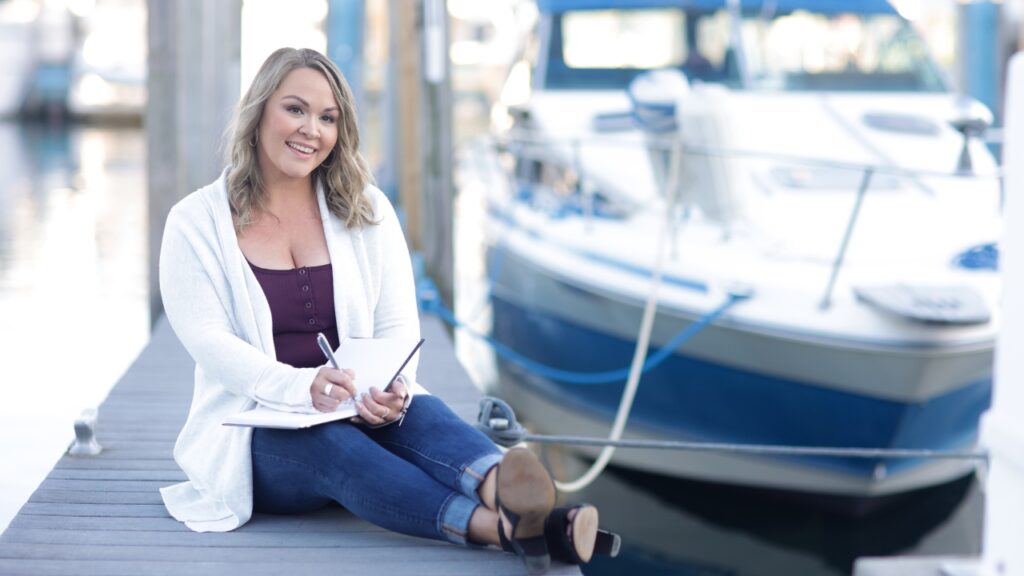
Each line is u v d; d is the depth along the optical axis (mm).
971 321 4805
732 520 5805
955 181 5910
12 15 33562
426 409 2758
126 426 3928
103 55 34125
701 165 5477
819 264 5301
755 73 6812
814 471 5488
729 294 5211
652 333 5574
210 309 2746
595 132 6523
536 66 7055
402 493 2609
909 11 7492
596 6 7074
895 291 5016
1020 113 2436
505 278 6879
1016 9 12062
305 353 2811
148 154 6465
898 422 5145
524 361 6457
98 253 11000
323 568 2596
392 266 2943
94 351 7047
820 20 6973
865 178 5031
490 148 7902
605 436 6164
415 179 7895
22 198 15438
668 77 5848
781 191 5781
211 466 2828
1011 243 2484
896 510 5805
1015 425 2459
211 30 7996
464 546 2723
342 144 2844
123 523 2877
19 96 33781
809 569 5297
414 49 7184
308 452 2693
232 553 2682
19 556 2650
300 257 2834
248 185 2816
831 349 5020
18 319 7961
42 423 5562
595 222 6164
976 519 5742
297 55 2783
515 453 2424
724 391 5473
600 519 5715
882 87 6836
